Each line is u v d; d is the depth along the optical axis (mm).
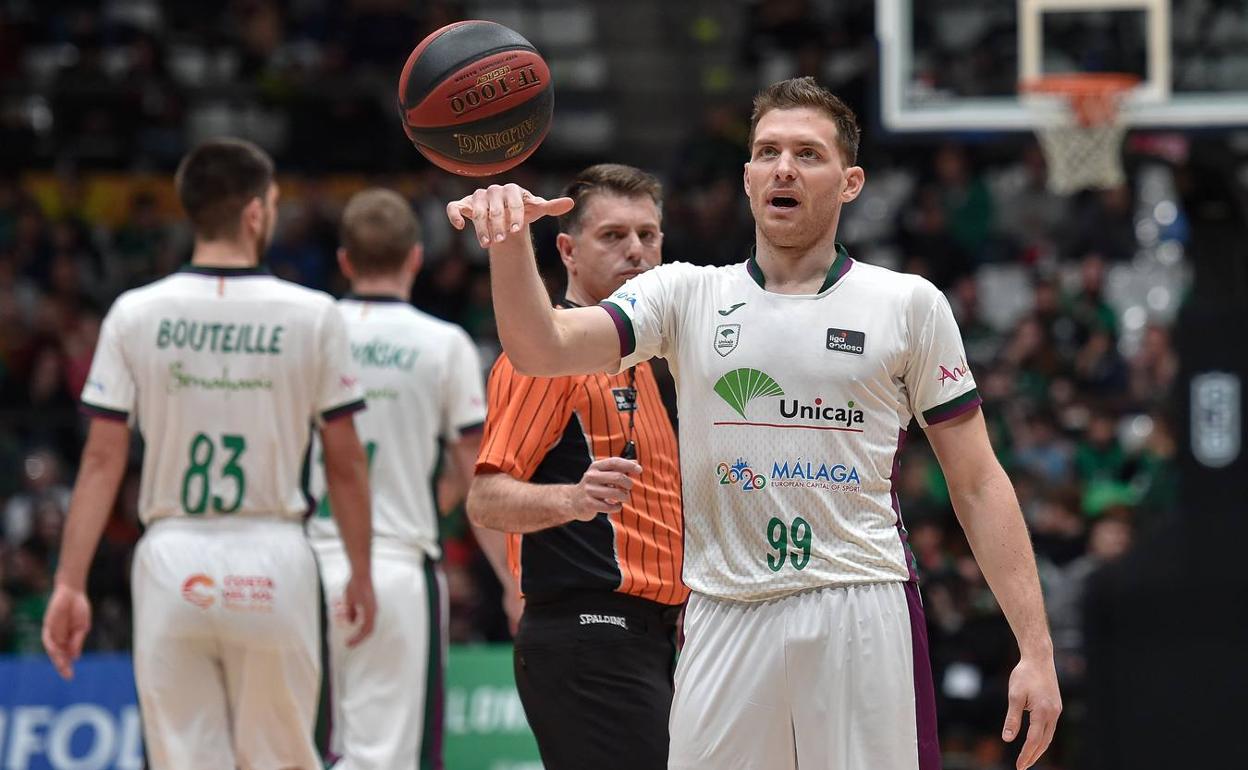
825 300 8398
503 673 18688
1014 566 8328
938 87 22469
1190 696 20688
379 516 13742
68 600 11750
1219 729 20594
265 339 11789
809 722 8203
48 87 36094
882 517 8398
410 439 13844
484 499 9992
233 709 11734
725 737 8312
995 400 27656
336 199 36375
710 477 8422
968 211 35188
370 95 36969
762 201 8453
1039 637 8219
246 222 11992
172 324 11727
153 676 11500
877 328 8352
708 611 8453
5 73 37906
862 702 8180
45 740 17500
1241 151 23656
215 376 11711
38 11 38969
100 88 36250
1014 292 34250
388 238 13992
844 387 8281
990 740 21578
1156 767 20719
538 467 10414
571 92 42469
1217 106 21484
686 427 8531
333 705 13609
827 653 8195
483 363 30953
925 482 24891
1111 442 26734
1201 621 20719
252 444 11727
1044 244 34656
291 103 36906
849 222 36875
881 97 22562
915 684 8328
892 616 8305
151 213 34344
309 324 11906
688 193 35781
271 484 11766
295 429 11859
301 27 39531
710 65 44156
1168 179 35844
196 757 11500
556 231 34969
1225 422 20828
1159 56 21719
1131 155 21906
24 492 27453
